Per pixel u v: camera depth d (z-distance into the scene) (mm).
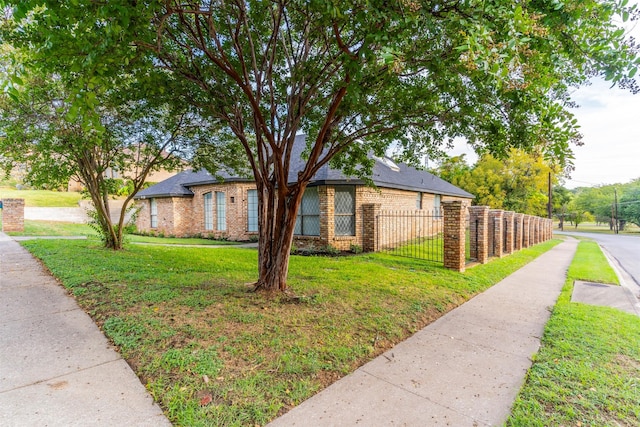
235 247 11664
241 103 5750
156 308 4297
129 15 2631
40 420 2203
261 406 2482
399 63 2857
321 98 5668
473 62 2340
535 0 2660
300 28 4984
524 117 4047
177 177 18469
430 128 5465
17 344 3287
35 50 3162
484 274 7867
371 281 6438
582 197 52594
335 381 2961
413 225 15695
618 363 3379
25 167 8445
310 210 12141
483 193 26078
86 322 3875
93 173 8516
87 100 2877
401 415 2459
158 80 4445
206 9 4309
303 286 5867
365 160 6465
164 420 2275
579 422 2414
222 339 3514
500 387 2895
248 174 9125
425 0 2678
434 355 3557
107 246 9125
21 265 6641
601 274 8438
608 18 2729
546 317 4906
